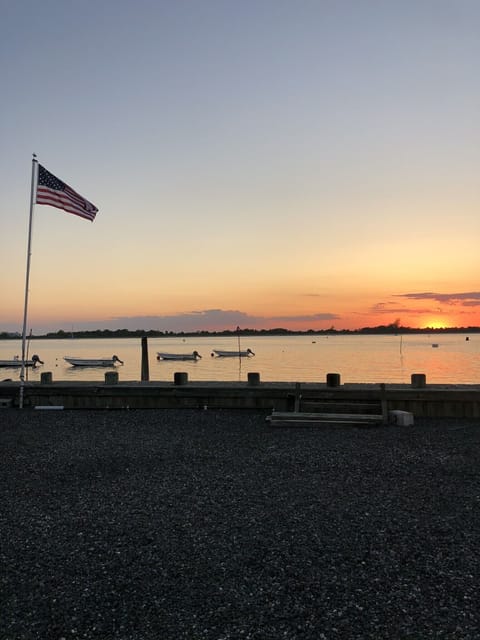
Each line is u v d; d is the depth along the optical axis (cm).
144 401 1677
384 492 800
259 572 530
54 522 682
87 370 6419
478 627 426
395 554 571
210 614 451
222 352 9731
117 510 727
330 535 627
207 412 1597
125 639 416
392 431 1295
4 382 1892
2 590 498
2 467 982
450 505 736
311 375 4628
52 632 426
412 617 443
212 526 661
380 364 6356
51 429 1363
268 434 1271
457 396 1472
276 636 417
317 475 901
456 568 535
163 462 1007
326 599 475
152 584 507
